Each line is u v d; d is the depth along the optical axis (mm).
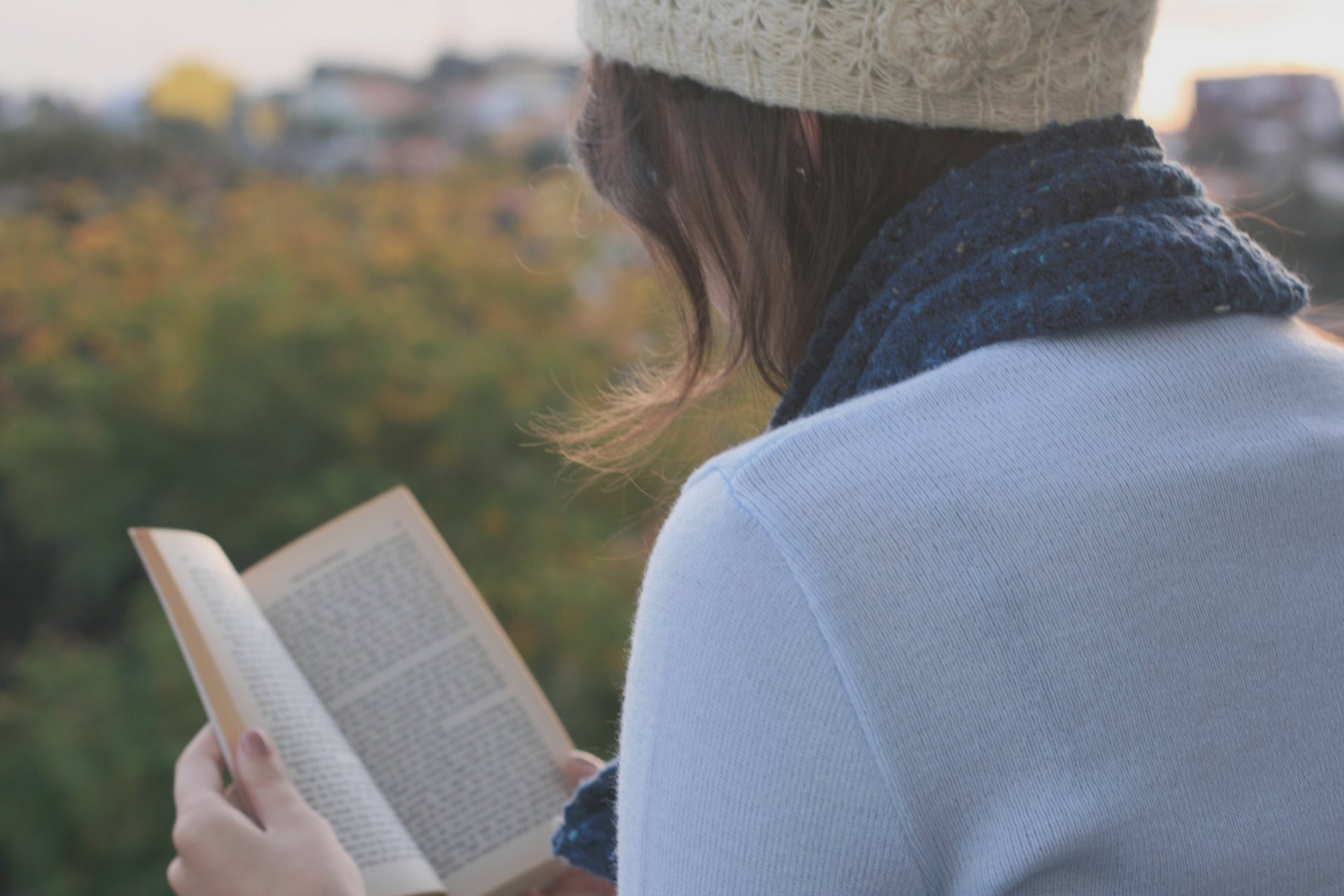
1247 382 559
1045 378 544
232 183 3717
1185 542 519
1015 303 553
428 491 2684
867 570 501
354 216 3391
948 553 504
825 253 665
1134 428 533
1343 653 535
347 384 2670
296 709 1013
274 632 1098
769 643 507
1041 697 496
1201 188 625
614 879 835
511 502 2648
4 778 2145
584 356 2904
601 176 812
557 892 1095
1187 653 510
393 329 2777
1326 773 525
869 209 651
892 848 498
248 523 2531
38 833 2111
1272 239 2660
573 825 838
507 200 3553
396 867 954
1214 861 507
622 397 1016
